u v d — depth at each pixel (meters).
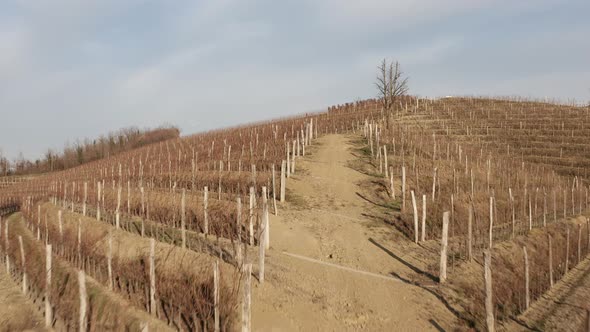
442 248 12.62
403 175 19.42
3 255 20.23
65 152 93.12
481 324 10.54
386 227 17.72
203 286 11.20
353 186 23.47
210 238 15.74
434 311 11.09
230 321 10.06
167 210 18.64
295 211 19.61
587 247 18.03
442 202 19.61
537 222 19.98
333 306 11.21
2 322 13.16
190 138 53.09
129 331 10.77
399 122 47.41
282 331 10.02
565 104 55.88
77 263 16.03
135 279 12.98
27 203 31.62
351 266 13.88
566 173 34.47
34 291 15.20
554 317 11.60
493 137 43.34
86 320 10.86
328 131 40.00
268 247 14.76
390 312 11.03
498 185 24.66
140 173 30.50
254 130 40.81
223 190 23.58
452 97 64.94
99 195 21.72
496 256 14.38
